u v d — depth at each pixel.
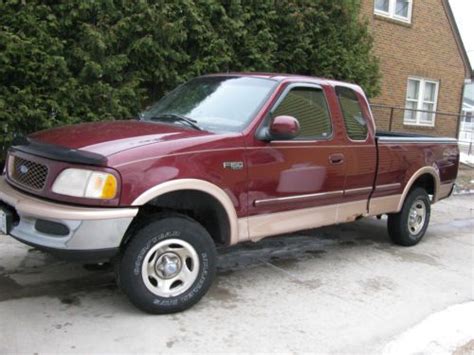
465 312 4.62
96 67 7.00
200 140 4.22
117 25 7.29
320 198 5.18
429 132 16.97
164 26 7.52
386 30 14.88
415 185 6.75
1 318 3.96
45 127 6.86
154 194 3.88
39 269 5.01
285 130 4.46
